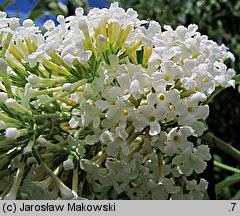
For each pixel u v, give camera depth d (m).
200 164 0.15
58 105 0.15
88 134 0.15
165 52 0.15
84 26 0.15
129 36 0.15
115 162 0.14
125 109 0.14
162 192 0.15
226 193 0.28
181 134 0.14
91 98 0.14
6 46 0.15
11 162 0.14
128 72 0.15
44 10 0.28
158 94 0.14
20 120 0.14
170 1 0.36
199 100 0.14
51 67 0.15
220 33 0.35
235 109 0.34
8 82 0.14
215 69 0.16
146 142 0.15
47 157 0.14
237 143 0.34
